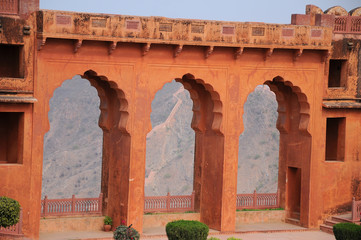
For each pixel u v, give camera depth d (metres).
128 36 19.59
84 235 20.31
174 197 22.61
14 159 19.75
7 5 18.47
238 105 21.44
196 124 22.23
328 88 22.62
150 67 20.31
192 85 22.06
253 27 21.11
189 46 20.62
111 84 20.14
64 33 18.83
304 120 22.56
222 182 21.41
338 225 19.98
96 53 19.58
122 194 20.61
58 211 21.02
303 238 21.44
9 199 18.17
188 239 18.58
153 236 20.61
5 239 18.19
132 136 20.23
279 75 21.92
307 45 21.86
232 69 21.27
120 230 18.22
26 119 18.91
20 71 18.88
